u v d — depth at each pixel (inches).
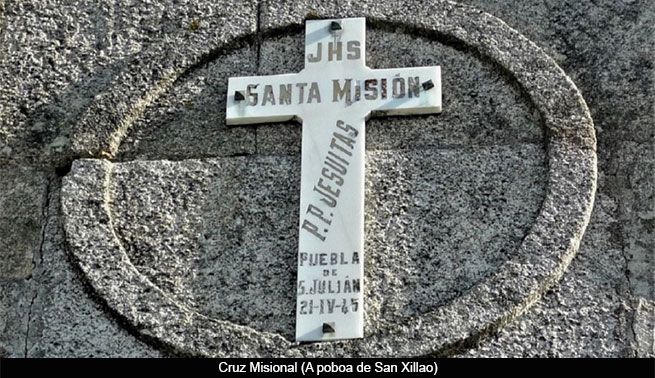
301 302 177.2
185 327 176.9
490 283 176.1
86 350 178.1
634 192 185.3
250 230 185.8
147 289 180.5
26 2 212.1
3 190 194.7
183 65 200.8
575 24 202.2
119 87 199.2
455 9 200.7
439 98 192.1
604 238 181.3
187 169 191.8
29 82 204.7
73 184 190.4
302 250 180.5
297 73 196.4
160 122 197.0
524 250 178.4
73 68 205.6
